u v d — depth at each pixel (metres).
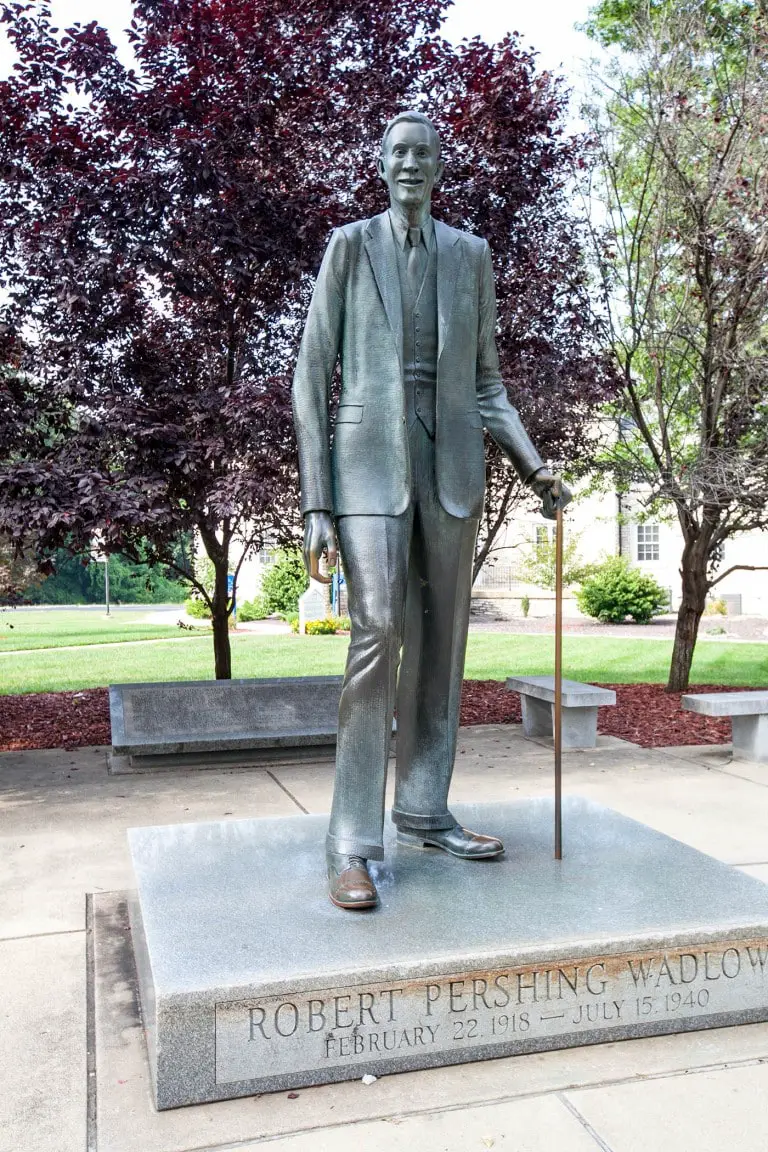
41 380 8.36
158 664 16.09
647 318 9.41
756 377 9.00
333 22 7.80
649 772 7.36
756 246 8.50
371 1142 2.58
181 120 7.31
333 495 3.69
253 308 8.52
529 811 4.65
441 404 3.74
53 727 9.36
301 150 7.87
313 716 8.04
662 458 10.15
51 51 7.36
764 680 12.95
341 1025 2.87
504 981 3.01
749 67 8.76
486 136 7.94
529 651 17.77
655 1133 2.62
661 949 3.16
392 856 3.94
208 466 7.76
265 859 3.89
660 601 25.88
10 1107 2.79
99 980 3.64
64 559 9.77
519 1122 2.67
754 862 5.02
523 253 8.51
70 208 7.09
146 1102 2.79
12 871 4.96
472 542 3.86
